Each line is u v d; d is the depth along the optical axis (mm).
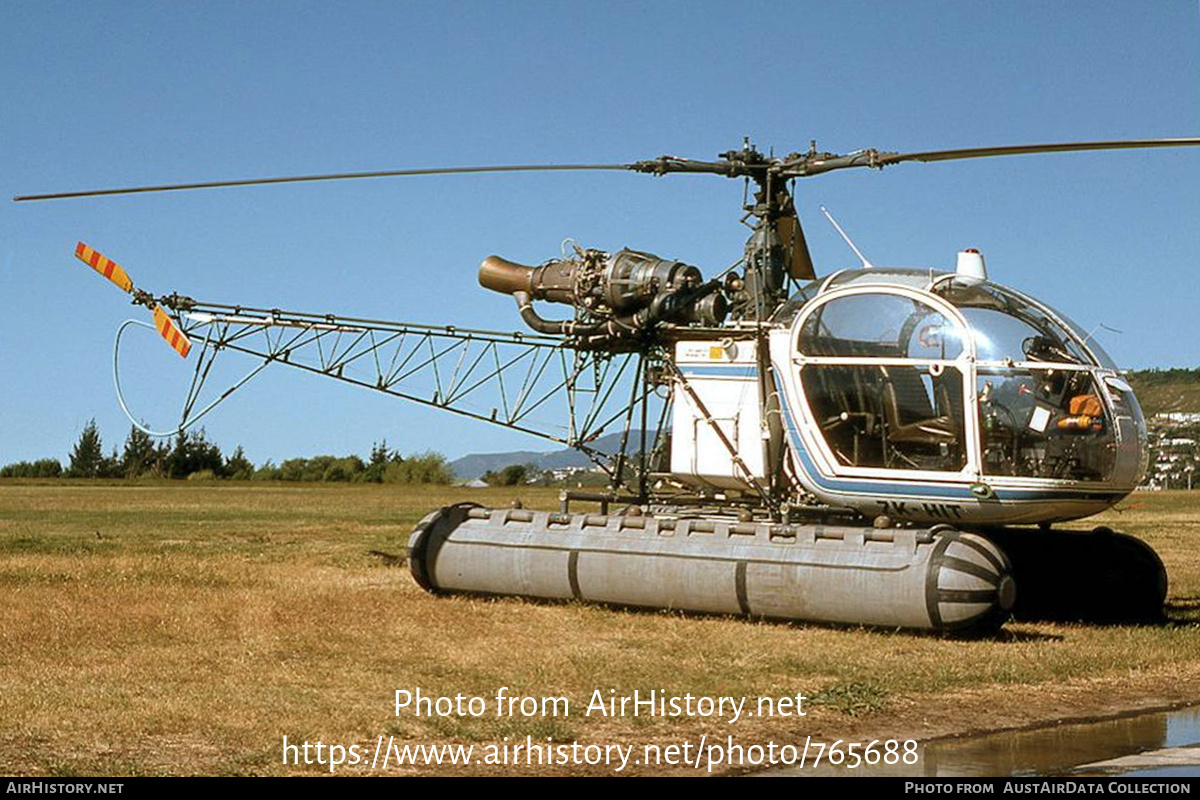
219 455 93938
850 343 14305
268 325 19516
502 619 14141
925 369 13812
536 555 15219
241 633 12828
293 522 35219
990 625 12750
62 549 23625
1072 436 13484
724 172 15430
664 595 14273
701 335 15734
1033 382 13484
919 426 13898
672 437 15914
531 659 11625
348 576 18750
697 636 13055
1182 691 10938
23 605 14523
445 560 15875
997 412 13523
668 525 14617
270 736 8617
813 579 13289
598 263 16234
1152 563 14625
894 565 12891
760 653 12086
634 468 16500
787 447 14984
